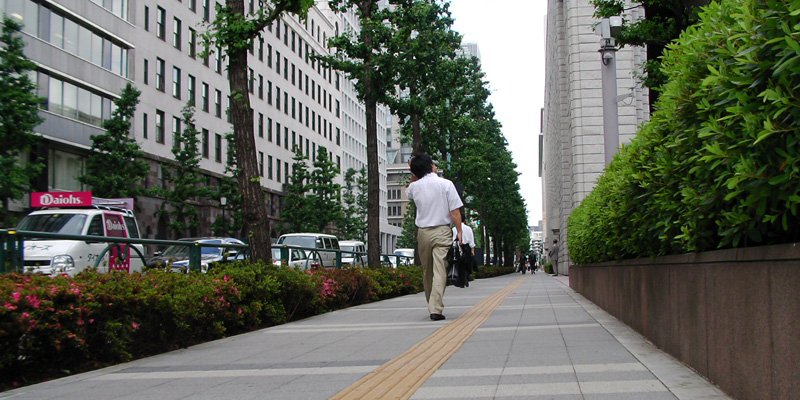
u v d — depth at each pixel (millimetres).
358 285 13680
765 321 3180
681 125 4328
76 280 5805
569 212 37875
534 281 30578
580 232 12422
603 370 4547
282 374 4898
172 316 6727
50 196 19500
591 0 13094
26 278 5359
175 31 47031
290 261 12234
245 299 8758
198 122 49344
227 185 43875
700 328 4332
